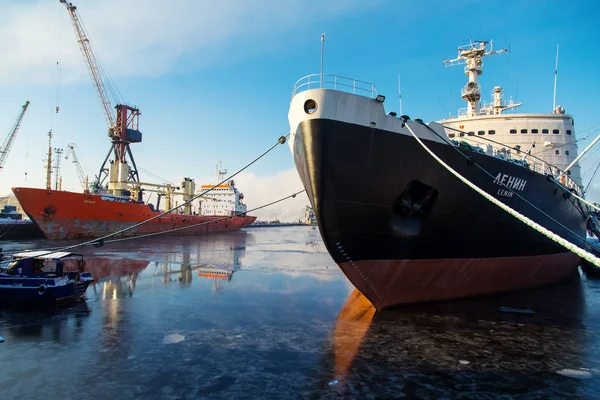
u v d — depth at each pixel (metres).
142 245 34.91
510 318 10.56
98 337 8.74
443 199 10.83
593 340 8.75
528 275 14.73
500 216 12.26
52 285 11.77
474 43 23.03
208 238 49.41
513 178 12.50
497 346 8.30
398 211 10.52
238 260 24.73
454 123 22.70
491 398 5.99
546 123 21.06
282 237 59.41
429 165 10.38
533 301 12.81
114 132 55.47
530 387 6.38
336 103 9.12
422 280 11.55
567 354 7.87
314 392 6.09
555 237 5.19
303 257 27.44
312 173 9.44
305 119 9.25
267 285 15.67
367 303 12.34
